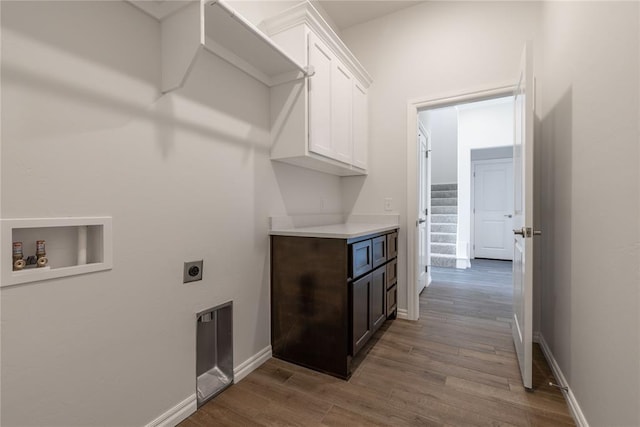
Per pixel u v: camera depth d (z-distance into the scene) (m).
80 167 0.96
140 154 1.14
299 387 1.56
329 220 2.61
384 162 2.67
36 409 0.87
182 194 1.31
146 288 1.17
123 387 1.09
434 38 2.45
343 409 1.38
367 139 2.71
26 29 0.84
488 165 5.65
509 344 2.05
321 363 1.70
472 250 5.75
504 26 2.22
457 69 2.36
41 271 0.87
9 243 0.81
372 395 1.49
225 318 1.58
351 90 2.34
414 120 2.54
